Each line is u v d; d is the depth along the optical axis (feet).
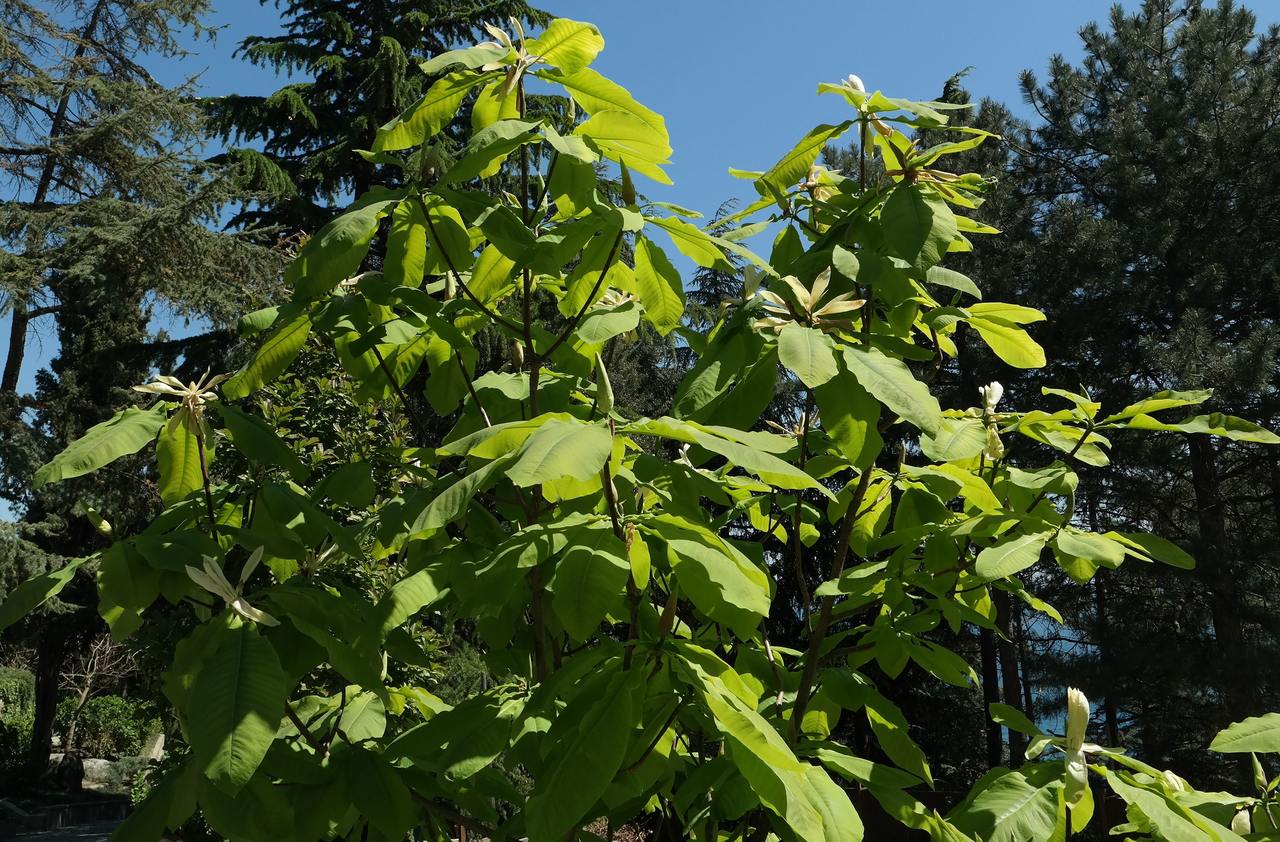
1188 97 51.62
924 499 8.81
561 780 4.93
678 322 7.95
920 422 5.84
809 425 8.91
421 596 6.54
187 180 59.98
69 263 54.65
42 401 60.39
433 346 8.58
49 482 6.00
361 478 7.82
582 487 5.91
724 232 8.77
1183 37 55.83
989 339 8.41
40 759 63.31
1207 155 48.75
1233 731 7.17
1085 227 49.16
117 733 77.30
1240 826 6.82
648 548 6.12
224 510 7.64
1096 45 57.62
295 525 7.29
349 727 7.87
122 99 61.36
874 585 7.86
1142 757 46.03
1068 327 48.03
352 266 6.38
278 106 56.54
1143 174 51.39
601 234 7.13
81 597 63.67
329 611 6.23
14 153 62.18
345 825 7.32
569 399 8.92
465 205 6.65
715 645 8.95
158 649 20.10
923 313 8.31
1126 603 45.80
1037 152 59.26
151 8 65.87
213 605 6.19
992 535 7.61
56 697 64.80
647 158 6.97
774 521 9.83
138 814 5.81
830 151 53.83
